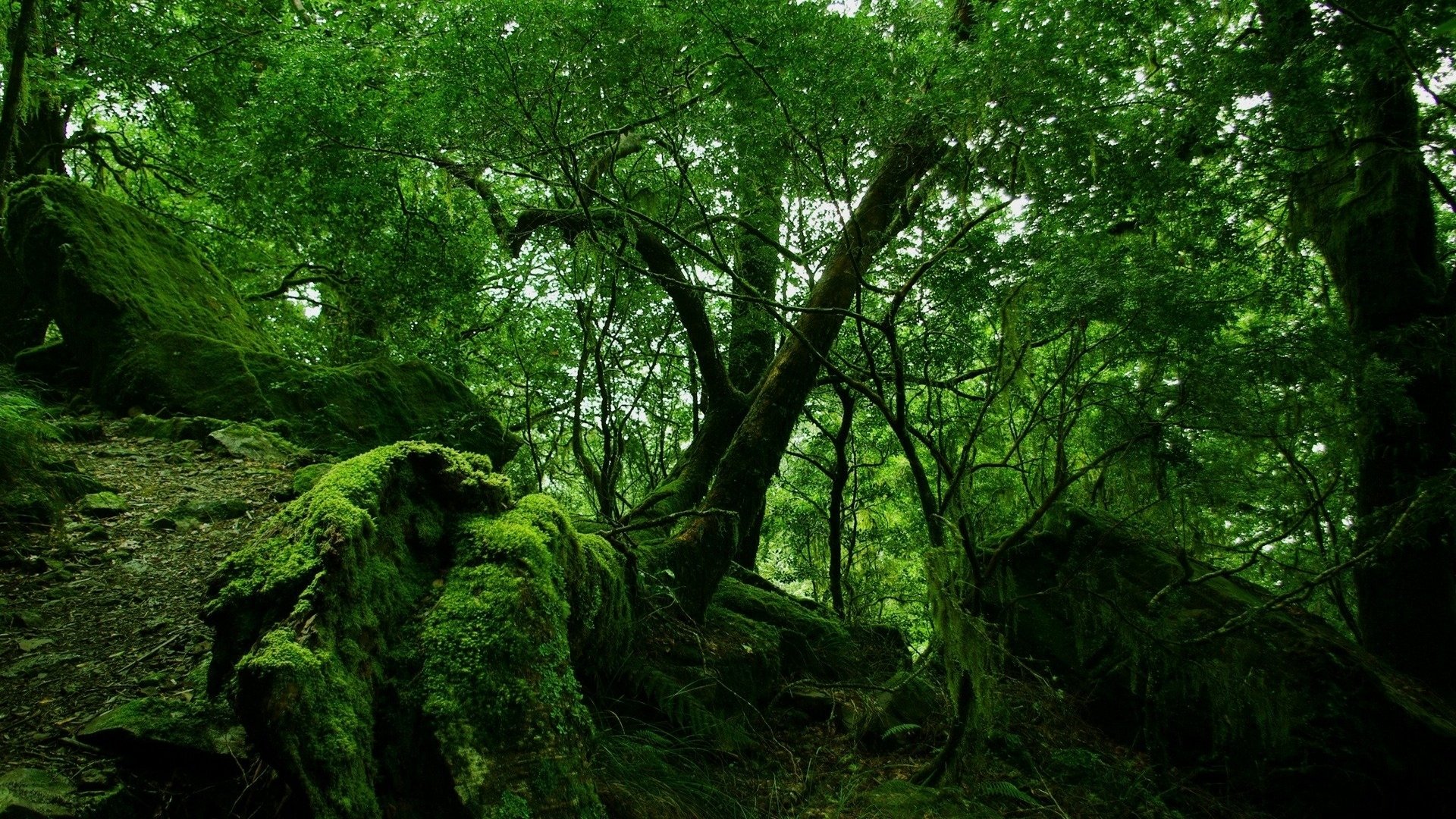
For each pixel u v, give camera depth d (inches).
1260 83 229.0
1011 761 211.0
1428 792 209.0
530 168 222.5
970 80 193.2
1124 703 243.4
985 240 238.7
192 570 164.7
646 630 190.7
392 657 105.8
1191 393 193.5
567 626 135.0
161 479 213.8
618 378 362.0
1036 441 298.2
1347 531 345.1
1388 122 303.7
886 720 215.6
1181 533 254.7
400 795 96.3
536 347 358.3
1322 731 218.5
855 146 209.3
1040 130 197.0
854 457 394.6
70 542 165.3
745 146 210.8
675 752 159.0
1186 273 192.7
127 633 136.8
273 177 285.1
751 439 233.1
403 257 307.4
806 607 287.1
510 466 349.1
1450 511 228.4
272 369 290.8
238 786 103.0
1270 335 208.4
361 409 296.5
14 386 242.4
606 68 202.5
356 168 255.8
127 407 265.6
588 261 269.7
